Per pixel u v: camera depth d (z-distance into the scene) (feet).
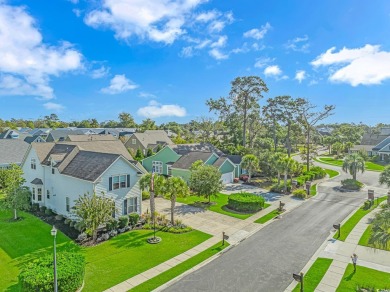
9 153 147.13
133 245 63.41
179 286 46.91
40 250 60.75
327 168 184.75
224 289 46.09
